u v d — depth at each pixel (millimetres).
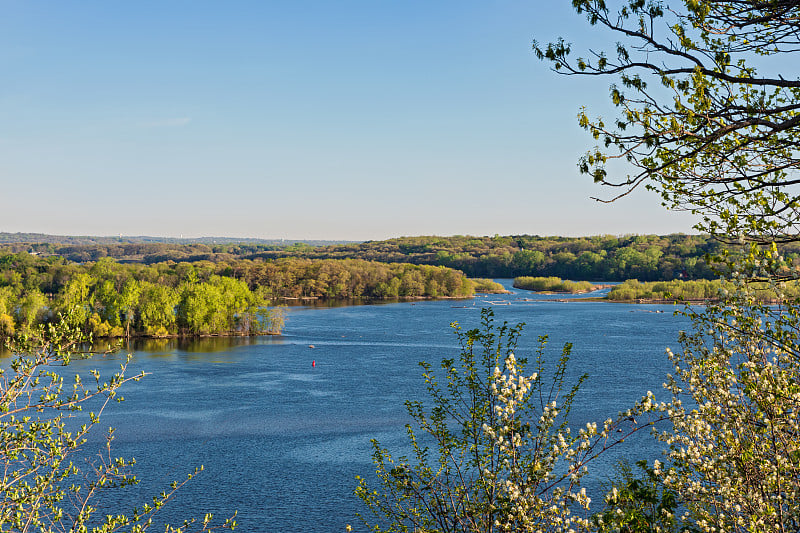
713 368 9102
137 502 30500
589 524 9227
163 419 46188
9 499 8852
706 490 9203
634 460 33969
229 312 101875
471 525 9945
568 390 52812
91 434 41844
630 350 77812
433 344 87125
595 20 6035
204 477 34500
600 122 6047
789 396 7770
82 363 69625
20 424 9039
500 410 9844
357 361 73000
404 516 11578
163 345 88750
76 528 9523
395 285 185500
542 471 9297
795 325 6996
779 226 6523
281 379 62125
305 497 31766
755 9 5703
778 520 8180
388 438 41406
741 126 5504
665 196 7000
